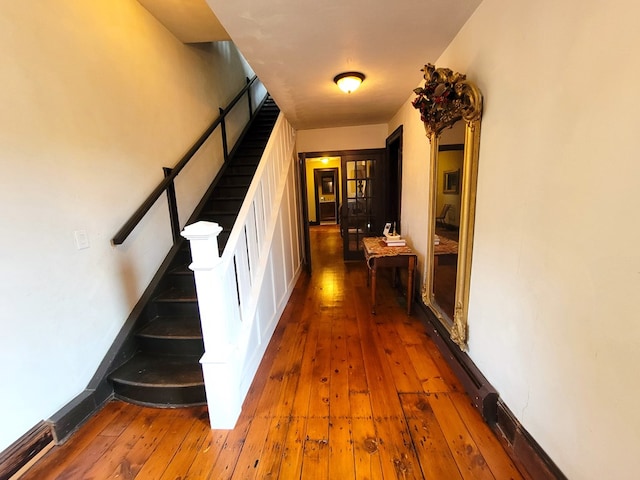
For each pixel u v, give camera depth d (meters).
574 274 1.04
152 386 1.86
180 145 3.08
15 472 1.41
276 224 3.01
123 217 2.24
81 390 1.81
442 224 2.28
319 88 2.79
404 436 1.55
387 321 2.89
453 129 2.02
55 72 1.71
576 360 1.05
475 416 1.67
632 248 0.83
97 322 1.96
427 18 1.73
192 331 2.23
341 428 1.62
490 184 1.58
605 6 0.88
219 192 3.80
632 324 0.85
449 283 2.16
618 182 0.86
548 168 1.15
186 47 3.24
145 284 2.47
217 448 1.54
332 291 3.78
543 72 1.16
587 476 1.03
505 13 1.39
